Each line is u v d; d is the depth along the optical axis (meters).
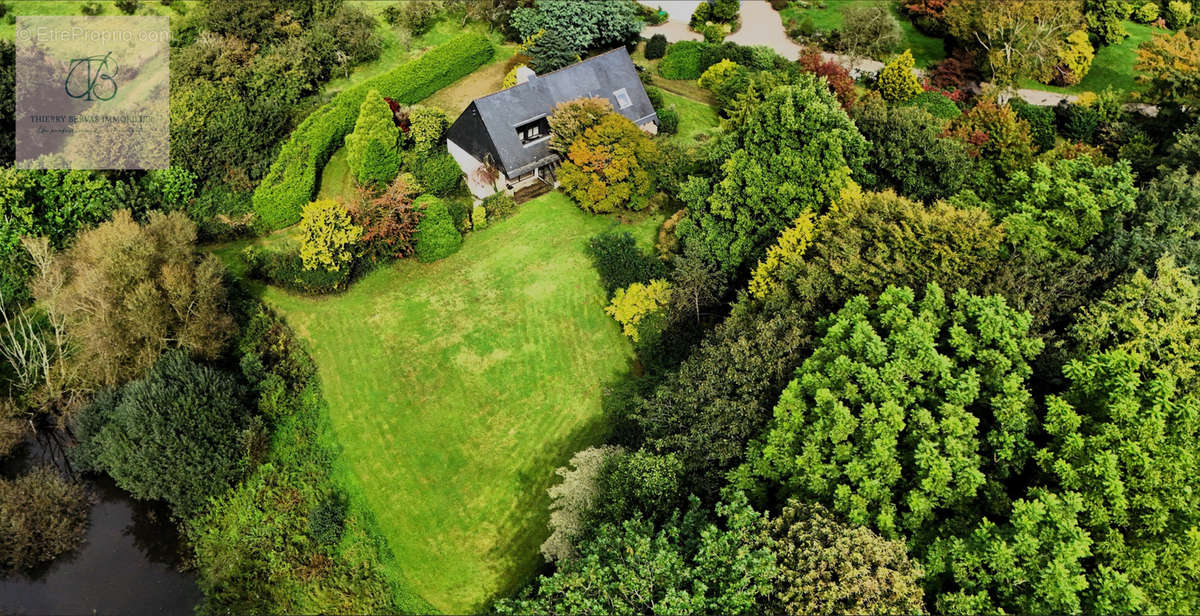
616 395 46.16
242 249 55.31
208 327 45.16
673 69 76.38
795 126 47.69
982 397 34.19
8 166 55.12
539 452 44.28
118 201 53.38
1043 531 28.81
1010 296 38.38
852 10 78.38
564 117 57.59
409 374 47.88
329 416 45.66
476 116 58.59
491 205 58.28
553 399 47.12
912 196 48.56
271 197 56.06
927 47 81.81
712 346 40.31
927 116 51.97
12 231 49.50
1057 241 43.34
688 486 36.09
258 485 41.75
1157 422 31.00
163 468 39.69
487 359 48.91
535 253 55.44
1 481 40.91
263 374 46.06
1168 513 29.47
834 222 43.66
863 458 32.00
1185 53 63.91
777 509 33.31
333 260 51.03
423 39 78.50
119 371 43.72
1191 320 37.03
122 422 40.25
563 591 31.55
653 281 48.41
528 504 41.91
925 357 34.16
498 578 39.03
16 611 37.28
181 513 40.88
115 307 43.19
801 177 47.06
